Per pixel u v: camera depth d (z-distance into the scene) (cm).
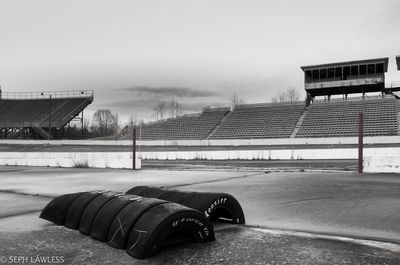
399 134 4056
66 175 1789
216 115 6019
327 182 1284
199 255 465
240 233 579
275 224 650
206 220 522
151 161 3198
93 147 5166
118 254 480
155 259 454
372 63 5334
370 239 536
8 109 7169
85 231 587
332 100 5641
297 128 4906
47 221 694
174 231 488
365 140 3903
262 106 6019
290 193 1030
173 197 665
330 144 4041
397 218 680
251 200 921
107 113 12356
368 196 947
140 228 483
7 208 847
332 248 488
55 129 6769
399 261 432
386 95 5281
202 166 2378
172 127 5938
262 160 2995
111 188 1220
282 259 444
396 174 1559
